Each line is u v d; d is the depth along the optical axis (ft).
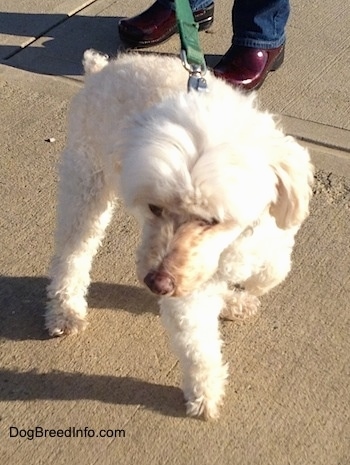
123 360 3.26
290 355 3.23
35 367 3.23
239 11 4.75
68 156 3.33
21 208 4.06
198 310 2.85
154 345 3.33
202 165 2.41
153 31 5.23
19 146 4.50
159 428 2.96
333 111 4.62
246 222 2.56
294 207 2.67
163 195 2.46
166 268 2.45
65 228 3.38
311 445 2.85
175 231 2.51
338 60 5.11
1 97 4.89
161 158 2.45
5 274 3.68
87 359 3.27
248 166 2.48
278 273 3.13
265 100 4.75
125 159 2.65
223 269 2.79
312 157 4.26
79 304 3.48
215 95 2.71
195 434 2.93
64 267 3.43
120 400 3.08
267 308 3.45
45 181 4.24
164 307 2.90
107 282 3.66
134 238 3.87
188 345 2.91
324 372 3.14
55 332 3.36
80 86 4.97
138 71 3.09
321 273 3.59
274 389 3.09
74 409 3.05
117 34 5.51
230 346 3.29
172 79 2.99
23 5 5.88
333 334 3.30
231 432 2.93
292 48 5.26
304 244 3.75
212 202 2.44
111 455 2.86
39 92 4.92
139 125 2.67
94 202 3.34
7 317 3.48
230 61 4.80
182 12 3.09
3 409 3.05
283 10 4.78
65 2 5.92
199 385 2.98
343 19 5.58
